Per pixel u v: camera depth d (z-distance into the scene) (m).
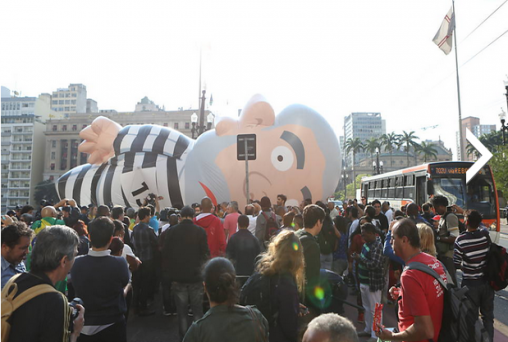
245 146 8.26
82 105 109.94
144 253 6.14
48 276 2.28
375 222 7.25
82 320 2.32
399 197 15.23
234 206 7.49
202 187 13.04
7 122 84.56
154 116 79.25
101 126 16.22
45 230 2.35
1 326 1.96
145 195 14.59
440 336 2.57
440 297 2.58
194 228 4.80
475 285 4.56
